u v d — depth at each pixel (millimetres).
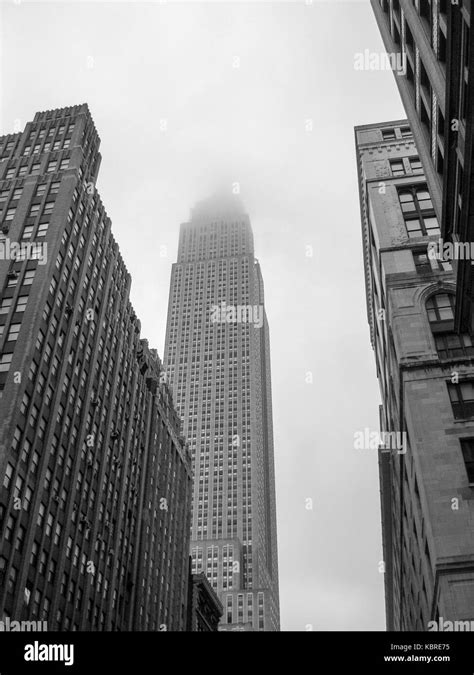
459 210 35812
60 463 67125
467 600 40281
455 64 32125
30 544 57938
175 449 117750
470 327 39344
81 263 79688
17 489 57906
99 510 75625
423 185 66812
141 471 95938
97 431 78250
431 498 45031
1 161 88562
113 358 88000
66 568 65375
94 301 82625
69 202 78750
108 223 91438
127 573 84562
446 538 42969
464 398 49938
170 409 120250
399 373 53906
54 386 67875
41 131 93250
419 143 46125
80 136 90562
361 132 75250
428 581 50562
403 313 56000
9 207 79188
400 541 71125
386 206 65375
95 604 71500
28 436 61188
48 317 69062
